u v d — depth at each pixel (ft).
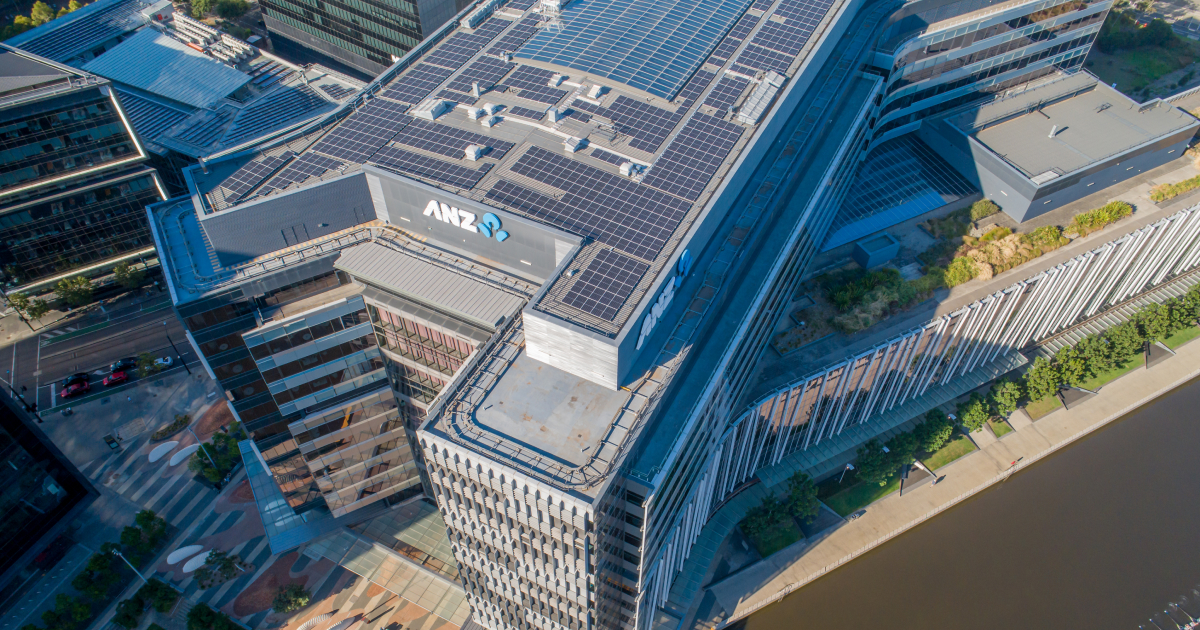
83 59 586.86
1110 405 468.34
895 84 509.35
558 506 234.58
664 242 297.33
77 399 475.72
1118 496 428.97
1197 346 501.97
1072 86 567.18
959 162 524.52
